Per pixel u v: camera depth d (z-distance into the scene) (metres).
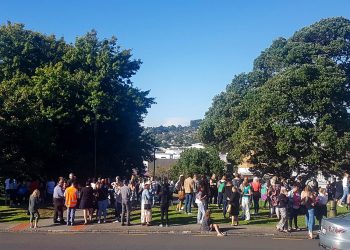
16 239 17.72
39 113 37.06
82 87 42.62
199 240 17.61
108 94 45.09
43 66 44.66
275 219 22.66
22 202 29.34
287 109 38.69
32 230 19.91
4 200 32.31
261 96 40.94
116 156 48.44
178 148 147.12
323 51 49.53
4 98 33.81
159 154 130.00
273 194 23.19
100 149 47.09
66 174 43.91
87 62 46.22
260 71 55.62
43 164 37.31
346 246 13.25
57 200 21.77
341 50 50.22
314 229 20.17
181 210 25.62
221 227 20.42
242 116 49.62
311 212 18.56
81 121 42.34
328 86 37.75
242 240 17.70
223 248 15.79
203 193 21.47
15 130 33.03
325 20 53.28
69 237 18.30
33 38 45.66
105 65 46.16
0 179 32.16
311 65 39.41
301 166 40.88
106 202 22.14
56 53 47.69
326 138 36.06
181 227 20.53
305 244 16.94
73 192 21.28
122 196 21.09
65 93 40.47
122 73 48.22
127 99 47.16
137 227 20.52
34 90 39.44
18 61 44.12
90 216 22.12
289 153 38.31
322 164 38.44
